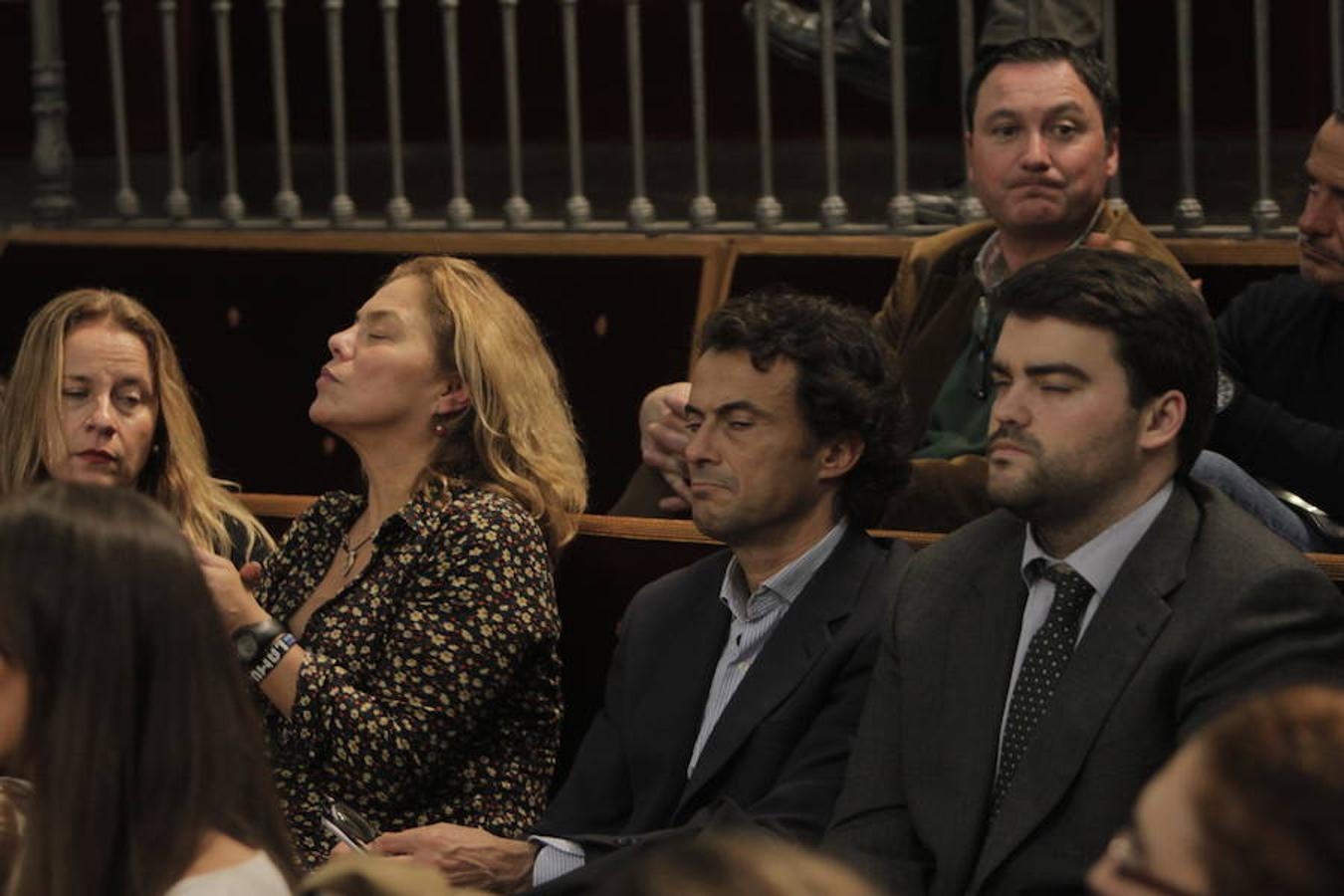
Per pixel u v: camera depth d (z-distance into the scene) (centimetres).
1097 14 1775
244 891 654
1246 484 1166
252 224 2047
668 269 1831
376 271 1925
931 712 920
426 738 1110
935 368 1452
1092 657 873
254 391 1939
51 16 2095
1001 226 1408
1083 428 888
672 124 2216
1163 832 396
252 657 1112
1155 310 890
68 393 1284
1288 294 1344
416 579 1147
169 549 669
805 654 1036
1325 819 379
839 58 1870
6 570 655
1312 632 858
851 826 928
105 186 2308
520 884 1070
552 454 1236
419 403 1205
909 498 1294
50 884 649
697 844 347
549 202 2248
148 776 653
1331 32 1831
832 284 1781
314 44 2308
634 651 1106
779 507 1055
